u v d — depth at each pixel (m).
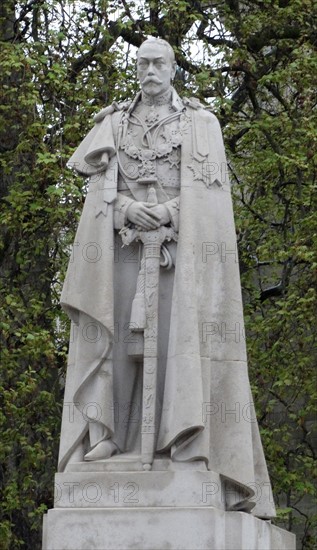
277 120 22.48
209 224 11.94
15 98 21.31
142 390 11.70
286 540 12.41
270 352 21.44
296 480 21.52
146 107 12.30
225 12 23.45
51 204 20.61
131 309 11.83
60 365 21.17
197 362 11.52
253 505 11.79
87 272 11.90
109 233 11.94
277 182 23.03
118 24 21.70
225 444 11.73
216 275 11.91
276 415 23.25
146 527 11.13
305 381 21.64
